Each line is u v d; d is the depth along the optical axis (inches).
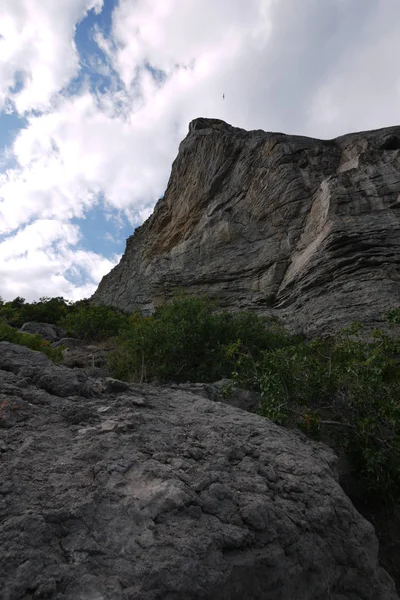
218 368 322.3
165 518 101.8
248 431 165.6
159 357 325.7
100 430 137.9
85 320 665.6
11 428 132.1
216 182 938.1
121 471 115.9
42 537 89.6
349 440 198.1
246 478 126.7
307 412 209.3
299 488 129.6
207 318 369.4
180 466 124.7
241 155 912.3
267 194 787.4
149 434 143.7
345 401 215.2
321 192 666.8
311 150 795.4
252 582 97.0
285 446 157.8
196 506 108.0
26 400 152.9
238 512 110.6
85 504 99.8
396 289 477.4
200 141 1039.6
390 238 529.3
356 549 120.8
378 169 617.3
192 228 959.0
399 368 239.5
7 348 196.9
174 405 187.6
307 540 113.0
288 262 679.1
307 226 681.0
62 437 131.5
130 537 94.7
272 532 107.5
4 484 102.0
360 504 185.3
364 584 117.2
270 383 218.7
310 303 550.0
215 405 191.8
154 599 82.6
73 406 150.5
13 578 79.9
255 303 670.5
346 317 473.4
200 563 91.7
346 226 554.3
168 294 856.9
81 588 81.2
